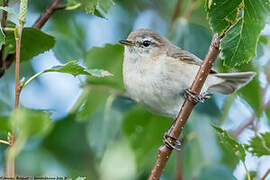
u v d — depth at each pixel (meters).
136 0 14.51
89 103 11.43
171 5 14.66
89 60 12.13
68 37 12.32
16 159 11.86
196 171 11.48
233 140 8.51
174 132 8.73
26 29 9.39
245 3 7.62
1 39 7.92
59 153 12.38
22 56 10.02
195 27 11.53
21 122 6.75
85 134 12.39
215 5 7.74
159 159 8.76
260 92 11.82
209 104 11.87
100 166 11.73
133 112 12.05
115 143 12.16
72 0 10.16
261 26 7.59
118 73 12.21
